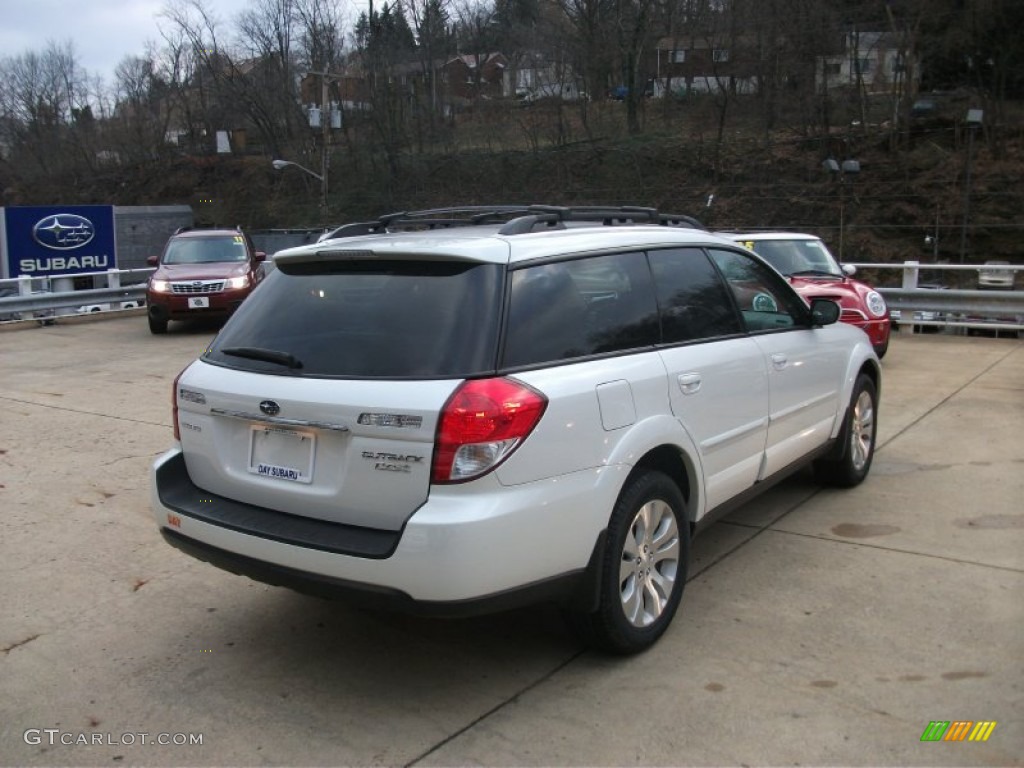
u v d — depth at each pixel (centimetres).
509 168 3984
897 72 3559
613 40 4094
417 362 307
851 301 948
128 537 502
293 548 310
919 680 328
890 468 605
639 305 373
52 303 1559
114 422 790
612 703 319
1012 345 1184
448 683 338
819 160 3506
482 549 288
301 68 4825
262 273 1528
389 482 298
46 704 330
